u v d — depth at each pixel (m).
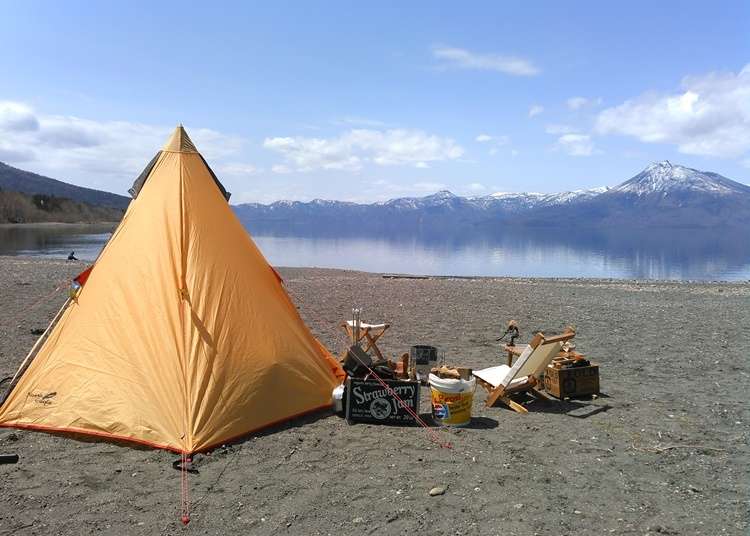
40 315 14.89
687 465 6.38
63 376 7.16
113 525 4.90
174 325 7.15
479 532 4.89
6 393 7.34
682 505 5.43
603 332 14.55
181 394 6.72
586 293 24.47
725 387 9.59
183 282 7.40
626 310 18.64
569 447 6.84
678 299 22.47
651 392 9.27
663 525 5.04
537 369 8.59
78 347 7.28
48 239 85.38
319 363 8.25
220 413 6.79
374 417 7.47
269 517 5.09
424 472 6.08
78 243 74.56
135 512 5.14
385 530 4.90
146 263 7.58
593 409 8.34
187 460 6.15
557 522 5.07
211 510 5.19
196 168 8.38
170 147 8.46
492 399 8.31
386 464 6.26
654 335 14.17
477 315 17.08
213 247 7.81
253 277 8.02
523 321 16.12
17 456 6.10
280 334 7.84
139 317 7.26
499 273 51.47
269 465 6.17
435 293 22.72
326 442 6.85
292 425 7.38
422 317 16.48
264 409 7.21
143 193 8.21
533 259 78.12
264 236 193.12
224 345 7.20
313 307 18.11
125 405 6.76
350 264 61.25
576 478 6.00
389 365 8.41
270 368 7.43
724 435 7.32
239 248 8.11
